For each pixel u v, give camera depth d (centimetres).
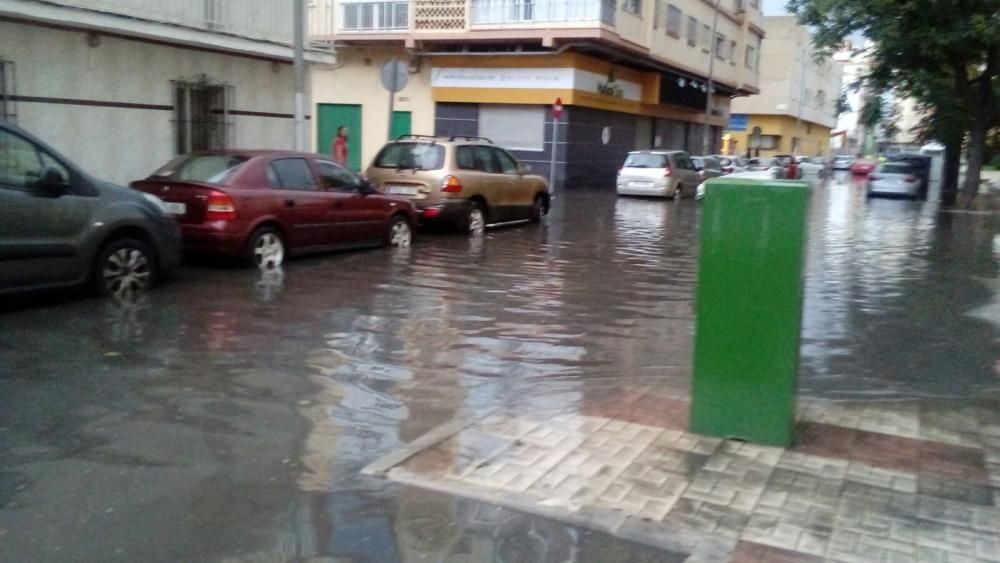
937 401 638
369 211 1324
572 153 3155
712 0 4181
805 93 7919
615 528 416
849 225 2214
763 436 527
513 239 1602
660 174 2798
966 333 897
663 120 4116
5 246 812
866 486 469
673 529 416
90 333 788
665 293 1089
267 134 1653
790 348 516
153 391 626
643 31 3322
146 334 791
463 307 962
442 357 750
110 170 1359
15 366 680
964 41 2386
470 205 1591
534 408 603
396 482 467
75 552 389
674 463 495
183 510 434
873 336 877
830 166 6894
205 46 1448
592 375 705
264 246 1145
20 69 1218
